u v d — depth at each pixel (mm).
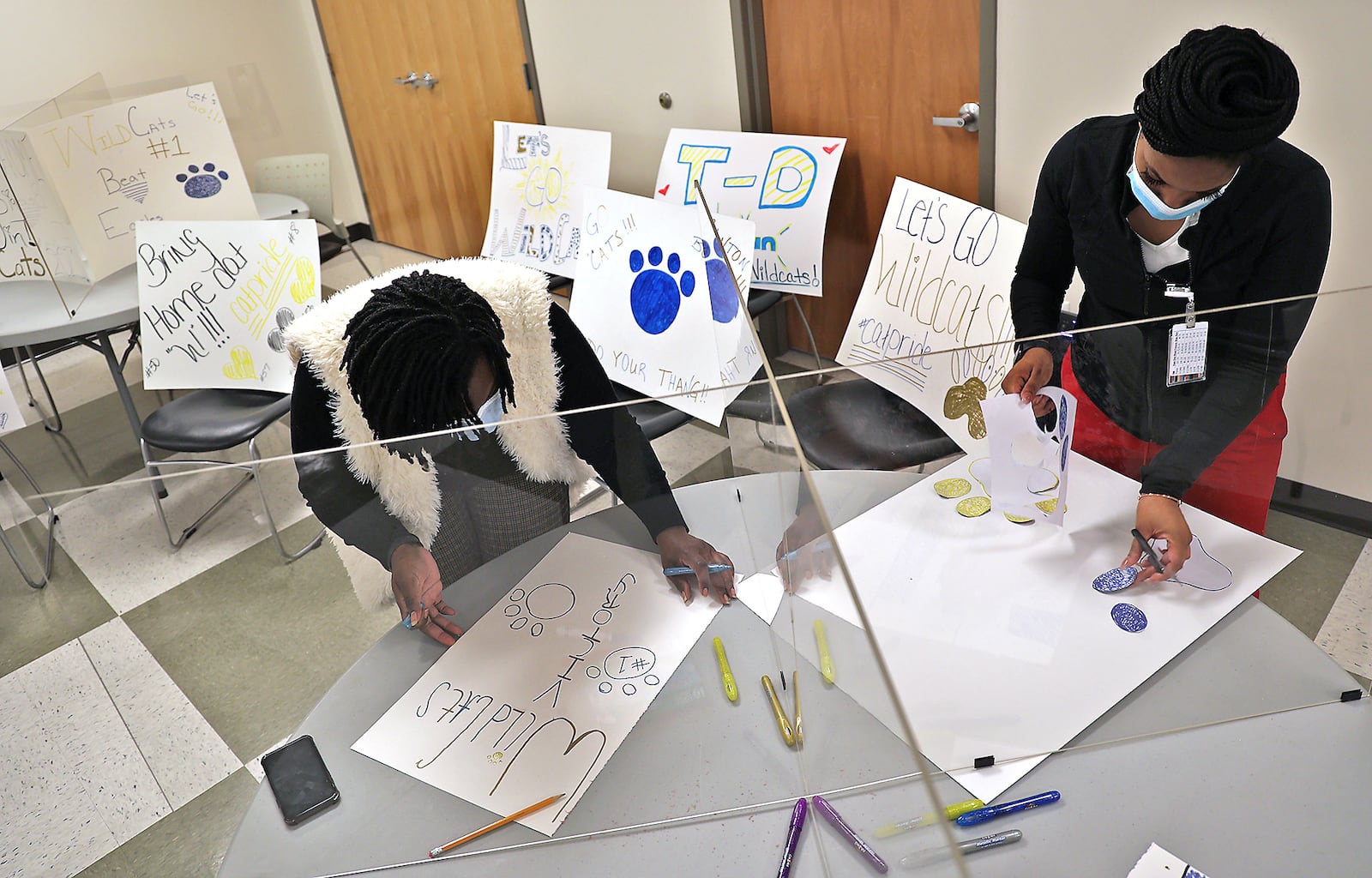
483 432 1034
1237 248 1268
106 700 971
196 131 3037
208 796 967
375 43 4387
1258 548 988
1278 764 894
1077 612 984
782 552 960
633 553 1109
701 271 2393
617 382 2568
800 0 2771
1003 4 2285
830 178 2621
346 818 947
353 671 1027
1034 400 1004
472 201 4430
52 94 4266
